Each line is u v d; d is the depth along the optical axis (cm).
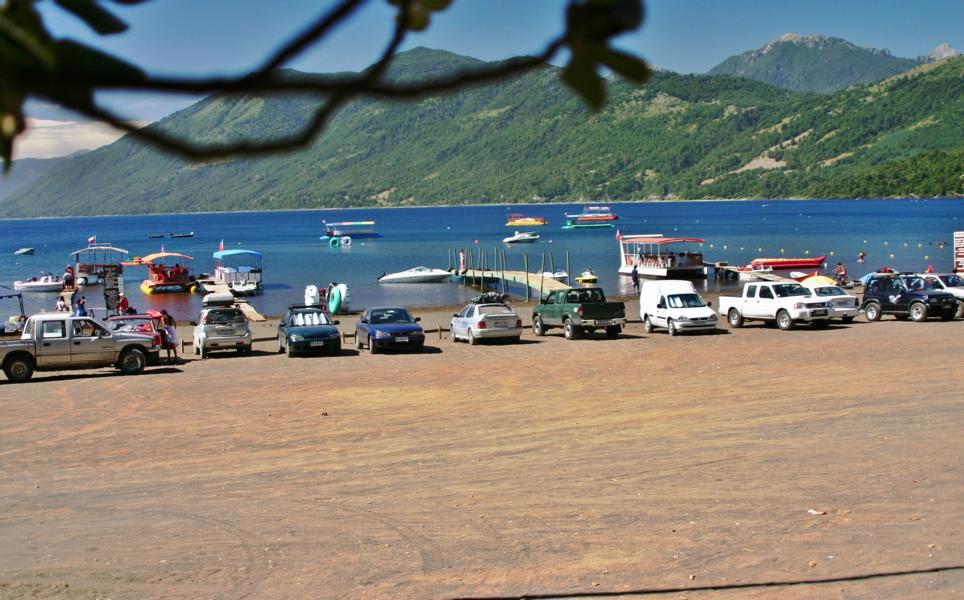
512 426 1702
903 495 1158
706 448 1455
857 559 946
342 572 952
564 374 2408
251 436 1703
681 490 1219
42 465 1512
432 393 2153
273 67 91
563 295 3491
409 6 102
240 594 892
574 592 886
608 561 965
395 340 3109
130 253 12650
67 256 12275
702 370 2373
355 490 1283
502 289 6750
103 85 86
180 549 1034
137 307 5988
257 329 4341
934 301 3478
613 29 97
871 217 18088
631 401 1927
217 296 5909
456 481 1312
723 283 6888
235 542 1057
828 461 1342
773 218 19588
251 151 103
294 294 6675
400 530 1088
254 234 18600
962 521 1048
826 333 3219
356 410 1945
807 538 1016
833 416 1670
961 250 5341
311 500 1237
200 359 3119
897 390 1919
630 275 7644
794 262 7494
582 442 1538
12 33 83
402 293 6706
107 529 1122
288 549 1030
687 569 937
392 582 921
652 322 3531
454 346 3306
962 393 1848
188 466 1477
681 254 7306
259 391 2270
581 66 98
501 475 1335
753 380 2158
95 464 1512
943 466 1284
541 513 1138
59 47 84
